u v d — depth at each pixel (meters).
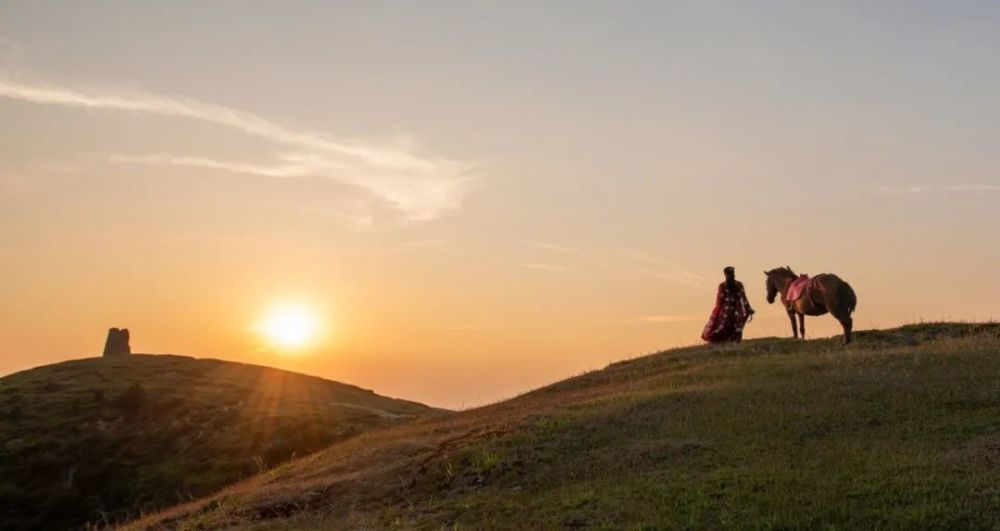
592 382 30.86
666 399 22.28
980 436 16.19
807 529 12.95
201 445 53.94
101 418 62.78
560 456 18.77
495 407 29.81
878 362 23.70
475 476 18.52
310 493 20.02
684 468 16.55
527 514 15.48
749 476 15.37
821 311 29.70
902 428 17.28
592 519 14.59
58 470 53.03
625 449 18.39
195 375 81.62
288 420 56.50
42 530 45.88
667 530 13.60
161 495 46.72
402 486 19.00
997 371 20.77
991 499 13.14
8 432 60.59
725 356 30.25
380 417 57.72
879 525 12.70
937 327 31.56
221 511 20.52
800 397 20.45
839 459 15.73
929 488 13.80
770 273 32.84
